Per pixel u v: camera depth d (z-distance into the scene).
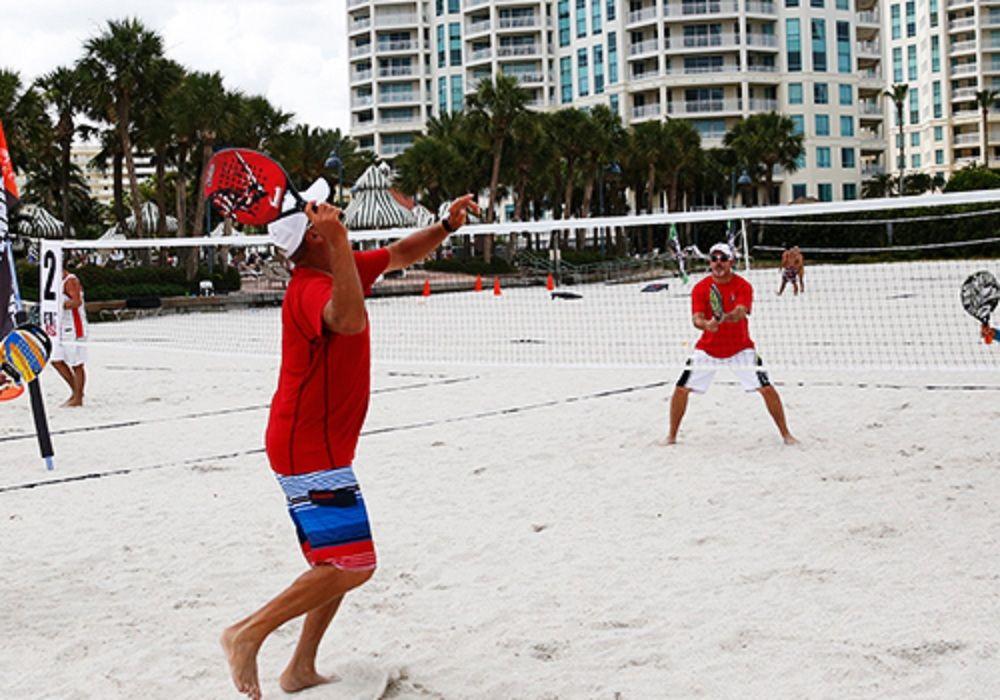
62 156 48.91
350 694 3.75
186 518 6.30
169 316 27.73
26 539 5.97
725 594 4.63
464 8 95.81
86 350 11.29
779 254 49.59
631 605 4.55
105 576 5.26
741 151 69.88
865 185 85.81
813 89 83.81
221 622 4.56
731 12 82.19
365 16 103.00
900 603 4.40
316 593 3.41
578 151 57.47
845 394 9.89
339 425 3.46
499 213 89.12
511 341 16.56
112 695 3.84
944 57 103.44
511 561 5.27
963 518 5.60
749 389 7.73
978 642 3.93
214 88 39.22
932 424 8.16
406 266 4.05
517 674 3.88
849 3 84.75
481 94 50.31
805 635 4.11
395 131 102.06
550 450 7.91
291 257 3.50
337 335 3.38
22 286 30.19
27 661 4.19
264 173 3.42
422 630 4.38
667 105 83.50
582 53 90.12
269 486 7.05
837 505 6.00
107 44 37.34
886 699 3.52
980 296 7.76
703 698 3.61
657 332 17.09
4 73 40.56
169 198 69.81
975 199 7.28
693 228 67.50
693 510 6.07
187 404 11.19
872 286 27.06
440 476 7.19
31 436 9.38
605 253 55.00
